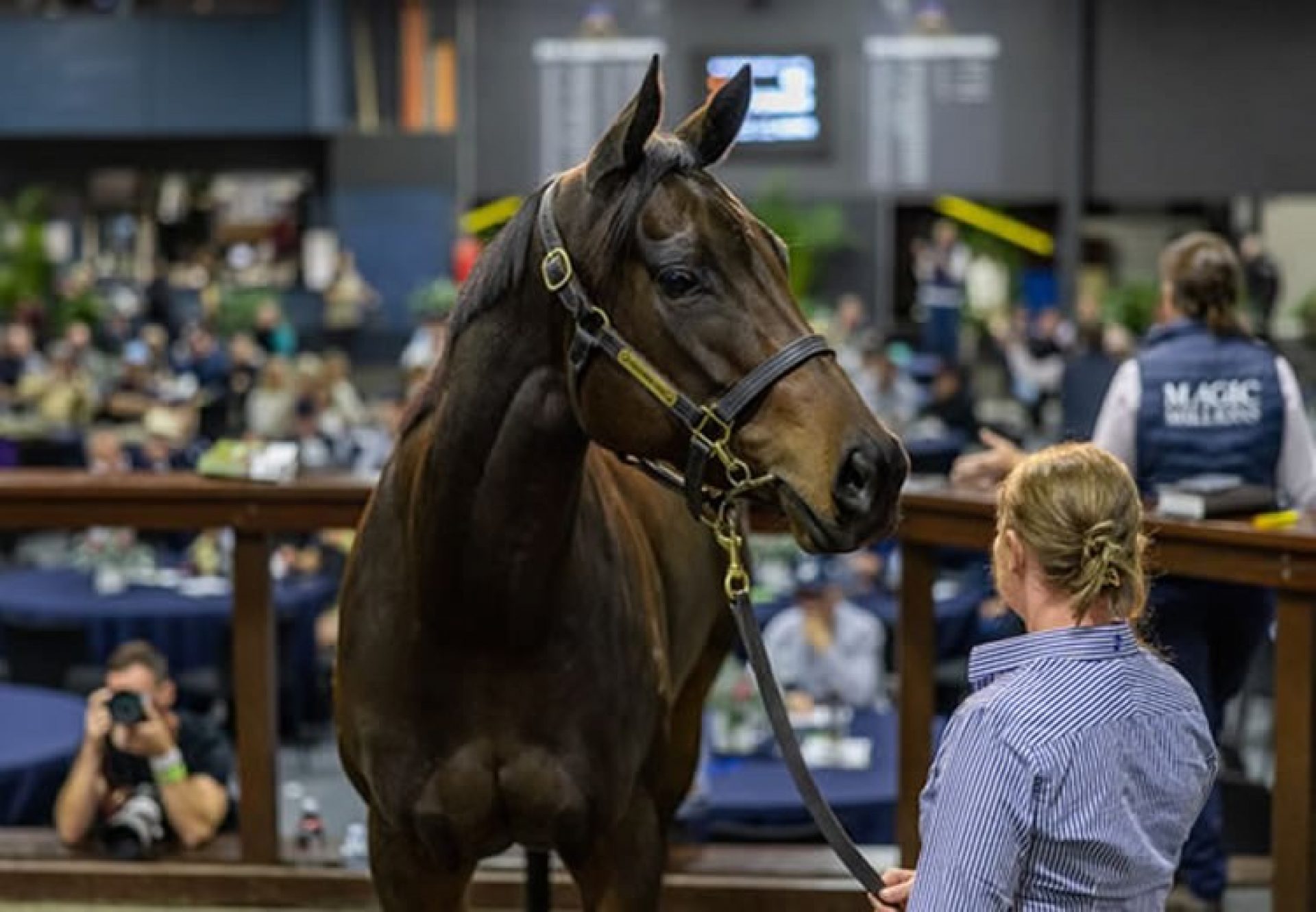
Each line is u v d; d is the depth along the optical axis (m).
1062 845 3.42
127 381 25.91
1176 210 31.45
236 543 6.95
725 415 4.07
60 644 13.09
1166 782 3.51
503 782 4.66
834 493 3.92
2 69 30.95
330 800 11.95
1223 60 27.69
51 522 6.88
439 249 30.41
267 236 33.41
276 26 30.61
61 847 7.22
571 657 4.61
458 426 4.44
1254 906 6.78
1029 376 26.98
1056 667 3.52
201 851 7.17
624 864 4.89
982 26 28.09
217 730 7.92
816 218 28.25
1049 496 3.55
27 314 29.56
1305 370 26.52
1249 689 10.98
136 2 31.31
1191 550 6.03
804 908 6.88
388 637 4.67
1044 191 28.28
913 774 6.83
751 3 28.38
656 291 4.12
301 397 22.72
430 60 29.98
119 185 32.19
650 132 4.13
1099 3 27.91
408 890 4.93
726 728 9.73
